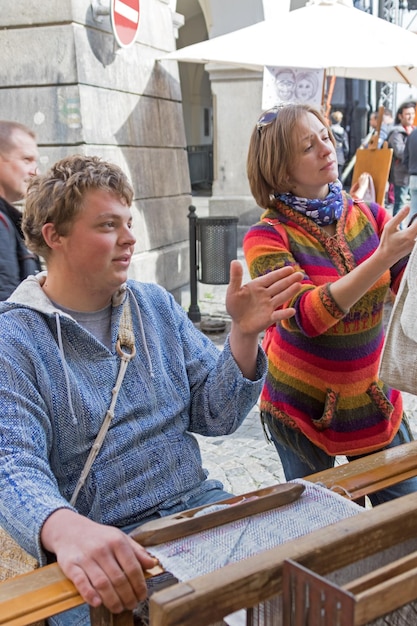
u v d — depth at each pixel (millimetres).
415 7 15203
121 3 6012
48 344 1494
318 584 797
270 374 2070
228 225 6602
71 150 5859
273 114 1990
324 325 1770
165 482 1581
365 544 986
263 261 1944
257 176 2045
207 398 1666
